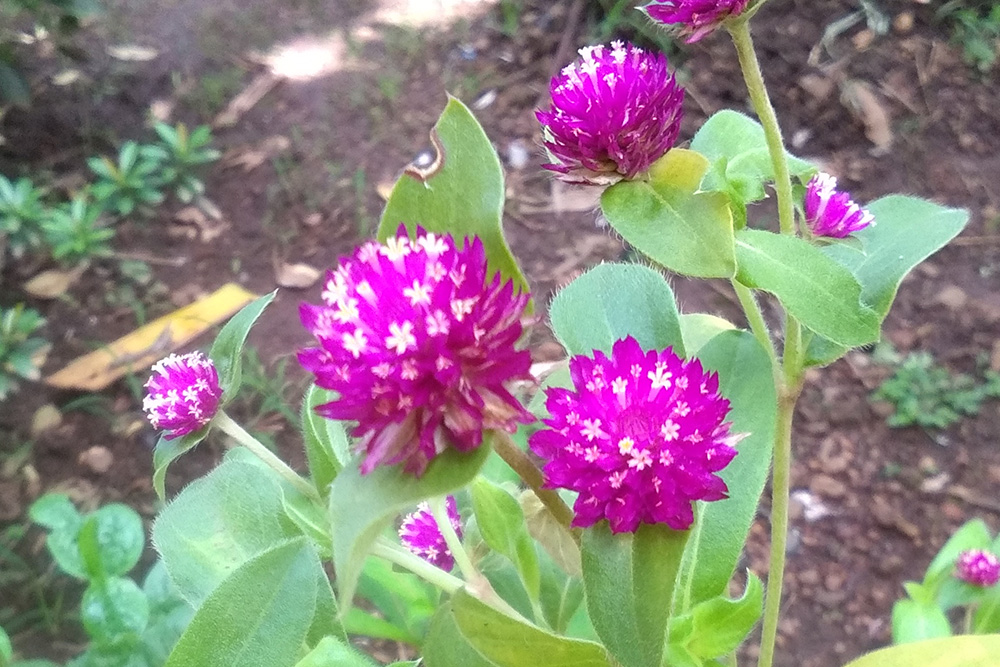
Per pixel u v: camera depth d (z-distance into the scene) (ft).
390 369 0.31
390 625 0.71
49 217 1.30
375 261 0.32
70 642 0.96
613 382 0.36
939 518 1.01
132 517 0.70
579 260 1.27
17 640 0.96
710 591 0.47
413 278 0.32
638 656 0.35
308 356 0.33
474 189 0.39
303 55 1.67
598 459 0.35
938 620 0.72
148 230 1.39
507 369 0.32
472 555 0.59
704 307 1.21
